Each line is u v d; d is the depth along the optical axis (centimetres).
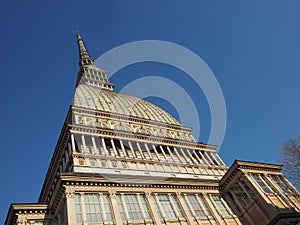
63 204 3016
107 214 2961
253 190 3834
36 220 3148
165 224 3186
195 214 3534
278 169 4419
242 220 3778
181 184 3828
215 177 4516
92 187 3147
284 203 3769
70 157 3697
